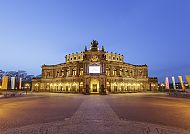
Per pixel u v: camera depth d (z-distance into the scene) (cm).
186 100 3881
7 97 5197
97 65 7631
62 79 8888
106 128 1256
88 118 1634
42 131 1184
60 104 2966
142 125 1352
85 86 7481
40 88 9894
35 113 1962
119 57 10525
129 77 9031
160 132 1157
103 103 3122
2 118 1662
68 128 1259
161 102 3366
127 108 2397
